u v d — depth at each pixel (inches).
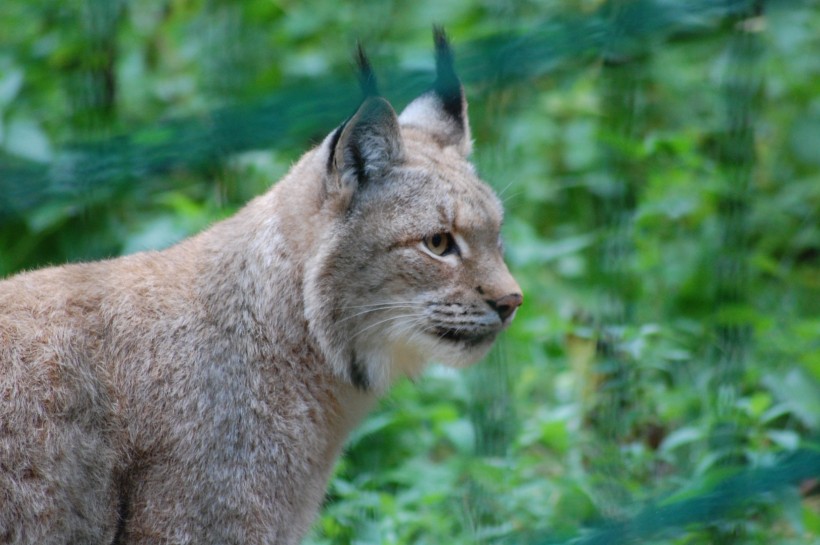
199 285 351.3
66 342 331.9
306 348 351.9
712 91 579.5
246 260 353.7
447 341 358.6
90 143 380.5
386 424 452.1
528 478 439.8
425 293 354.0
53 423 323.9
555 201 609.0
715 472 380.2
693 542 384.5
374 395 371.6
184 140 366.6
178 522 331.0
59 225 487.8
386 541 398.6
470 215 357.4
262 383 345.4
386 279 351.6
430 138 383.2
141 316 341.7
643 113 566.6
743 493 356.5
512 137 551.2
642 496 402.6
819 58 602.9
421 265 351.9
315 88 358.6
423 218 351.6
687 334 498.3
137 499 330.3
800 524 383.9
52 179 387.9
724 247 470.9
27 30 567.5
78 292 341.4
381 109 348.2
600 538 356.5
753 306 521.7
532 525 406.3
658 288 523.5
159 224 497.0
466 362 363.3
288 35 575.8
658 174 542.6
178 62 577.0
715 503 356.2
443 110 393.7
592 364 472.7
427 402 500.1
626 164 528.1
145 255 363.6
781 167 601.0
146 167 374.6
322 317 350.6
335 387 358.3
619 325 467.5
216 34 545.0
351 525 407.2
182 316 344.2
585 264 556.1
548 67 440.8
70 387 327.9
